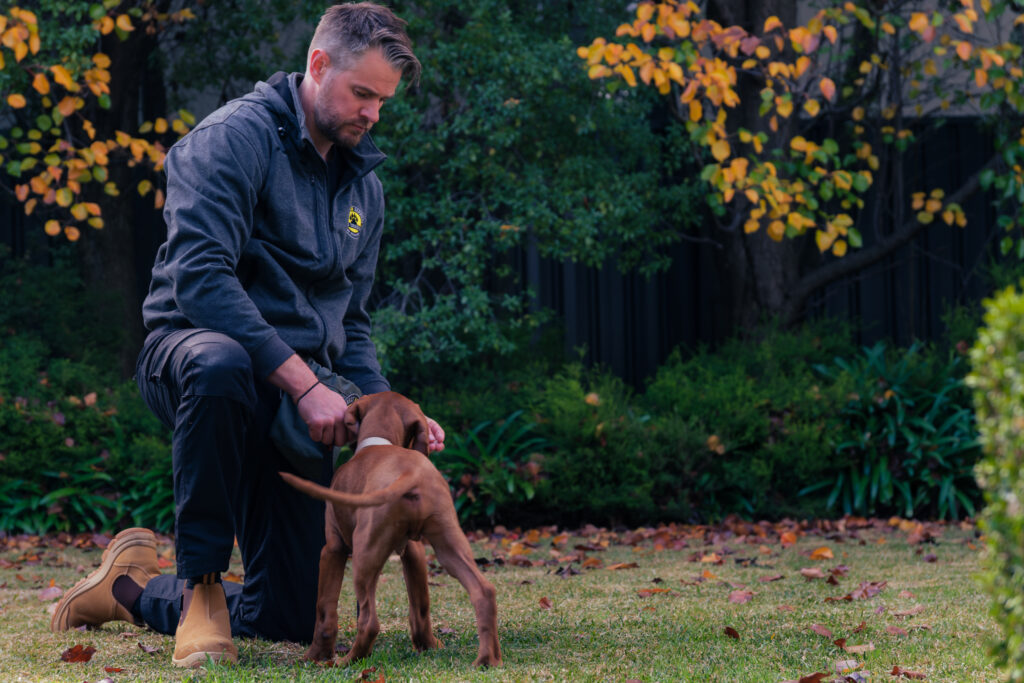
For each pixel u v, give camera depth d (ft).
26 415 21.29
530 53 22.89
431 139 22.86
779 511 21.61
